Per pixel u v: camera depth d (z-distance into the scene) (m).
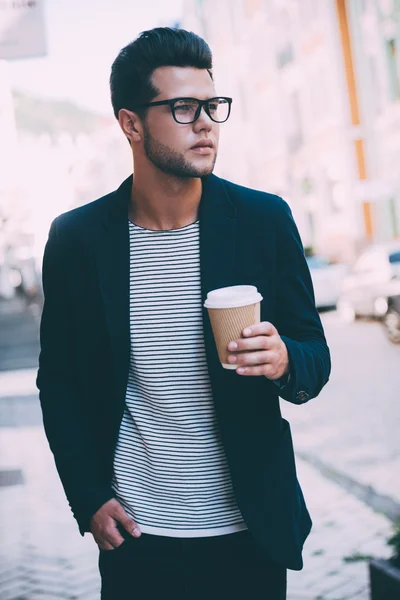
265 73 26.25
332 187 22.80
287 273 1.88
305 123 24.05
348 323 14.39
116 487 1.95
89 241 1.95
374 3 20.31
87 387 2.00
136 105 1.84
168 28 1.83
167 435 1.89
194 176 1.81
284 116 25.34
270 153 26.72
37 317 30.77
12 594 3.89
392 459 5.83
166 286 1.89
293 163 25.11
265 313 1.86
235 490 1.82
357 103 21.53
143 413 1.92
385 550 4.05
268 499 1.83
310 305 1.89
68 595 3.86
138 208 1.95
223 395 1.81
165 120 1.80
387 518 4.55
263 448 1.84
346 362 10.62
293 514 1.86
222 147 30.08
